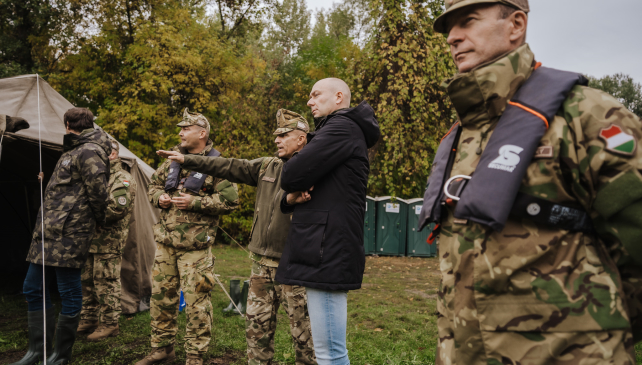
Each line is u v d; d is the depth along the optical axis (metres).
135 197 4.72
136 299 4.78
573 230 1.01
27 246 6.70
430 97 10.20
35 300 3.07
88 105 12.96
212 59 12.73
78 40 13.11
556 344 0.96
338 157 1.92
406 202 11.95
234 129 12.93
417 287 7.32
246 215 12.98
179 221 3.09
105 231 3.94
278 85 14.20
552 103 1.01
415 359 3.42
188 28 12.91
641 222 0.94
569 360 0.95
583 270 0.99
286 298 2.70
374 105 10.38
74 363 3.21
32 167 5.38
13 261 6.79
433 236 1.32
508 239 1.03
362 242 1.99
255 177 2.92
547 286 0.98
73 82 12.23
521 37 1.17
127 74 11.98
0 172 5.83
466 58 1.19
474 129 1.17
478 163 1.07
